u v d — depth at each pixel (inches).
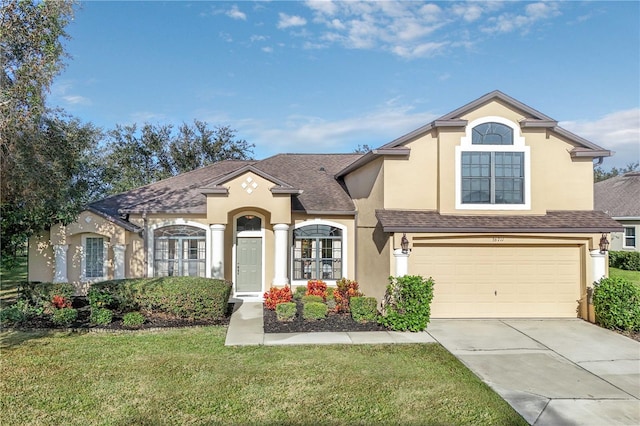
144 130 1633.9
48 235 653.3
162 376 323.9
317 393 294.5
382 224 519.5
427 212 557.0
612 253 1147.9
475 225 525.3
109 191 1491.1
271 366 350.3
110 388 299.9
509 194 562.6
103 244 665.6
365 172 659.4
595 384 325.7
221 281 541.3
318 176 832.3
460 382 320.8
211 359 367.2
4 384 306.5
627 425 257.9
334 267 712.4
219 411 265.1
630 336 467.2
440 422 255.6
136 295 506.9
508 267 552.4
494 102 564.7
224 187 624.1
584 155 566.3
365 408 272.1
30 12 498.0
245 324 502.3
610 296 494.9
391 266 526.0
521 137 563.5
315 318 517.3
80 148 641.6
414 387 308.8
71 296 557.3
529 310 551.8
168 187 780.6
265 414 261.7
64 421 250.8
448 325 508.7
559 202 570.3
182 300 505.7
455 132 557.3
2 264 576.4
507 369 357.4
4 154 484.1
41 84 504.4
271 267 695.7
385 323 490.9
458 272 548.1
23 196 522.3
